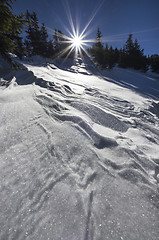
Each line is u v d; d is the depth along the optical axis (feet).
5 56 21.40
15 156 4.34
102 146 5.25
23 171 3.88
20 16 16.10
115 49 50.80
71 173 3.96
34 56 55.26
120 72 49.34
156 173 4.25
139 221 2.92
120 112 9.52
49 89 11.60
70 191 3.44
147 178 3.99
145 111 10.66
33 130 5.69
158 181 3.99
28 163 4.16
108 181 3.82
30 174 3.82
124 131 6.98
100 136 5.65
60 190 3.45
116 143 5.39
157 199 3.43
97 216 2.96
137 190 3.61
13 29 16.89
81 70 42.11
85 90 14.03
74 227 2.74
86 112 7.85
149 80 40.45
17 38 26.30
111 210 3.10
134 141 6.02
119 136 6.12
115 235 2.66
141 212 3.11
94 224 2.82
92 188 3.58
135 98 14.83
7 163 4.06
